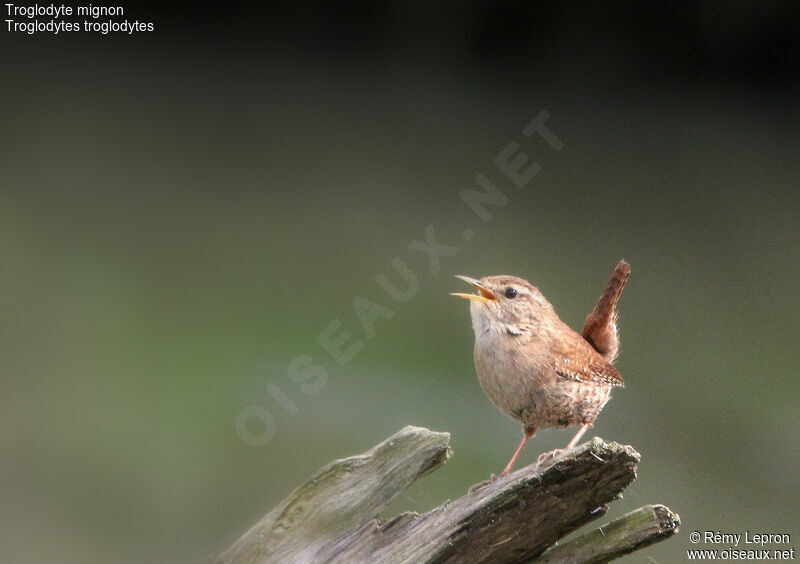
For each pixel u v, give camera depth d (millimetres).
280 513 5223
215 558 5539
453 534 4691
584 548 4742
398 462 5227
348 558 4977
